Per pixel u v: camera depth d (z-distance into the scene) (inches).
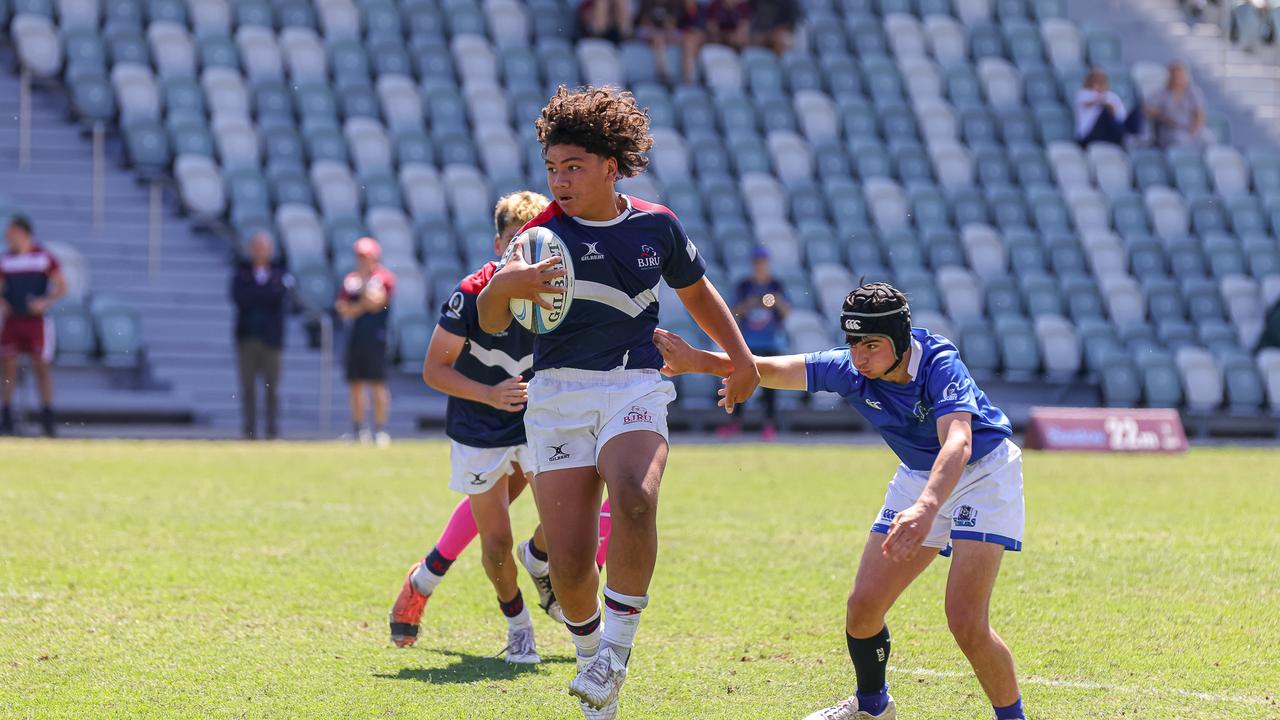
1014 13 3880.4
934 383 632.4
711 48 3454.7
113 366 2492.6
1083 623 908.6
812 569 1111.0
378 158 2930.6
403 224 2758.4
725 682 756.6
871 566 653.9
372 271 2263.8
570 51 3329.2
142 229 2751.0
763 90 3435.0
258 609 938.7
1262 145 3821.4
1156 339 2896.2
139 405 2405.3
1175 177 3388.3
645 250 654.5
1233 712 693.9
